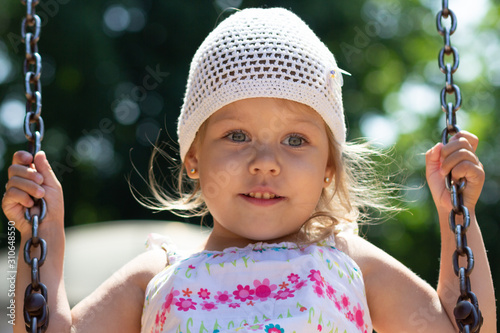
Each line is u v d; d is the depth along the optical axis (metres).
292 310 2.49
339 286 2.62
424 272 12.59
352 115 12.39
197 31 10.45
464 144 2.51
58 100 10.46
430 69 13.77
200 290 2.59
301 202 2.70
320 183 2.76
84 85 10.39
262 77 2.69
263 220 2.67
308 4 11.05
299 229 2.79
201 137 2.82
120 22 10.58
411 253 12.66
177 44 10.55
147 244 2.92
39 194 2.45
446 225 2.66
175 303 2.55
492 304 2.55
